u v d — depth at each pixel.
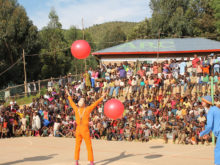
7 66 34.78
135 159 7.90
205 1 43.91
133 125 15.27
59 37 47.00
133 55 26.66
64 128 16.50
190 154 8.95
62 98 20.09
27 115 17.19
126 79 20.83
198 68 18.52
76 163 6.73
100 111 17.55
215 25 38.94
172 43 28.03
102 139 15.55
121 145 12.08
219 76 18.28
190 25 41.88
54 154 9.30
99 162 7.41
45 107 17.62
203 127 13.25
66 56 44.97
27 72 37.69
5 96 24.05
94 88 21.27
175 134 14.05
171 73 19.88
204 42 27.30
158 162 7.37
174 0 44.06
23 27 35.50
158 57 26.22
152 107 16.47
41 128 16.77
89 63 49.25
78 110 6.66
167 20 42.78
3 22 34.47
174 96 17.56
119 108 6.78
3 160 8.24
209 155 8.71
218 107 5.88
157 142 14.23
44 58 40.03
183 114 15.32
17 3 37.31
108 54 27.17
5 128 15.69
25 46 35.97
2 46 34.19
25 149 10.82
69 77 23.89
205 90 17.86
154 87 18.78
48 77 40.44
